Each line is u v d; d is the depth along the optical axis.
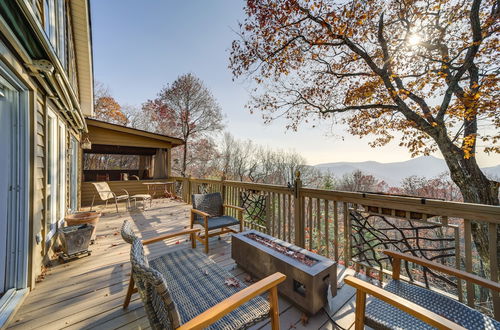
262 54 6.94
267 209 3.27
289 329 1.54
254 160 20.52
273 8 5.91
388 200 1.93
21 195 1.94
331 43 6.31
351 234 2.29
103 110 15.39
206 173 17.70
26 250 1.95
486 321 1.13
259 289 1.15
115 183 7.22
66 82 2.46
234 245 2.39
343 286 2.03
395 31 6.39
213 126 15.39
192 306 1.26
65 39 4.00
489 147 5.37
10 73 1.69
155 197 7.83
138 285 1.08
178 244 3.18
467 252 1.54
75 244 2.64
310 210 2.59
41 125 2.37
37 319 1.63
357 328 1.21
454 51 5.78
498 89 4.72
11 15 1.42
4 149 1.85
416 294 1.35
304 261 1.78
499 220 1.37
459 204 1.55
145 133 7.48
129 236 1.41
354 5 5.37
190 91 14.41
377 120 7.75
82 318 1.65
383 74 6.14
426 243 6.29
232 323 1.14
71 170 4.67
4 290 1.84
